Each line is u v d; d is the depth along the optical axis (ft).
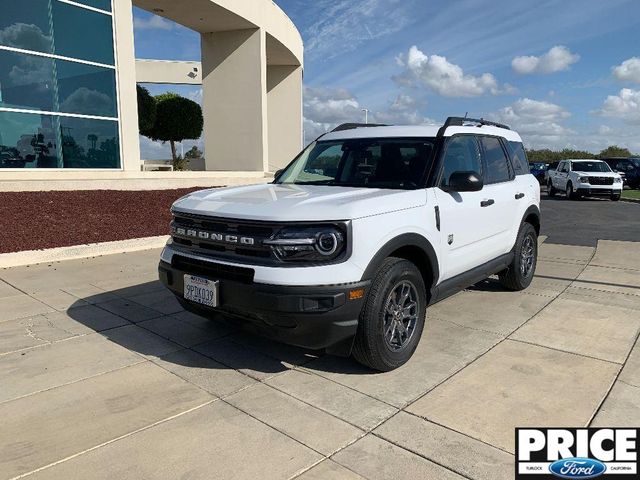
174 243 13.42
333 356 13.44
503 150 18.67
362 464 8.75
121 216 32.27
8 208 28.60
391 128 16.03
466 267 15.47
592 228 40.14
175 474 8.41
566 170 75.31
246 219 11.22
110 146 43.88
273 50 74.59
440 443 9.39
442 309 17.65
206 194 13.96
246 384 11.75
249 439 9.47
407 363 12.94
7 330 15.17
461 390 11.45
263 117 61.62
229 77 62.18
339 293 10.62
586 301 18.74
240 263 11.17
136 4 51.96
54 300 18.26
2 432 9.62
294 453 9.05
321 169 16.06
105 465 8.64
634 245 31.58
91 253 26.07
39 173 37.32
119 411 10.45
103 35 42.55
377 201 11.82
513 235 18.52
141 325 15.72
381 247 11.43
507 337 14.85
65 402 10.81
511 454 9.06
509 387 11.60
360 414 10.40
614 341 14.53
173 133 81.05
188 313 16.92
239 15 55.57
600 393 11.33
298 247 10.69
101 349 13.78
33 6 37.91
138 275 22.16
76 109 41.19
